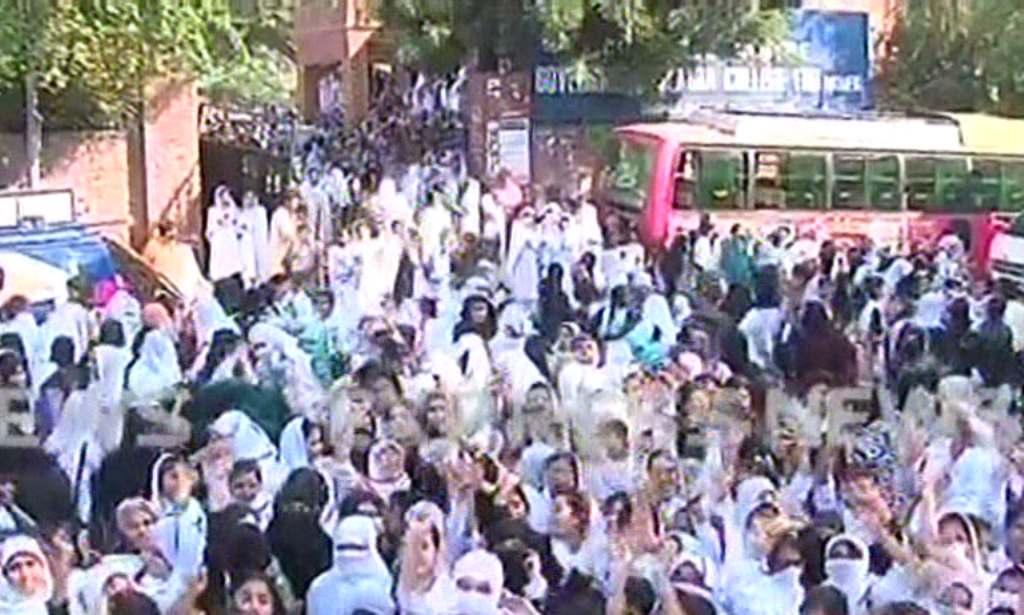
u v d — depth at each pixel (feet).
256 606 23.36
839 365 42.80
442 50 93.20
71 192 59.72
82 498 29.01
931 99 104.22
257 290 46.34
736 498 27.81
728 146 74.49
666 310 45.47
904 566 25.75
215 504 26.14
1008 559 27.09
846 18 102.53
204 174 85.87
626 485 29.09
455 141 97.60
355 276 57.72
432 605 24.16
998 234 70.28
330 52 131.85
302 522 25.12
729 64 94.22
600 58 88.07
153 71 69.15
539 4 86.43
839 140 76.23
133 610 23.48
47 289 44.04
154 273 48.60
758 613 24.76
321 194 80.02
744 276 59.67
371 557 24.30
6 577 23.21
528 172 90.22
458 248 65.77
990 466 30.17
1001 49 99.71
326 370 39.50
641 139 75.77
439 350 39.19
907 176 76.84
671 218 73.56
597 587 24.73
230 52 75.97
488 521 26.58
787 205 75.46
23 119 69.72
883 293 54.65
